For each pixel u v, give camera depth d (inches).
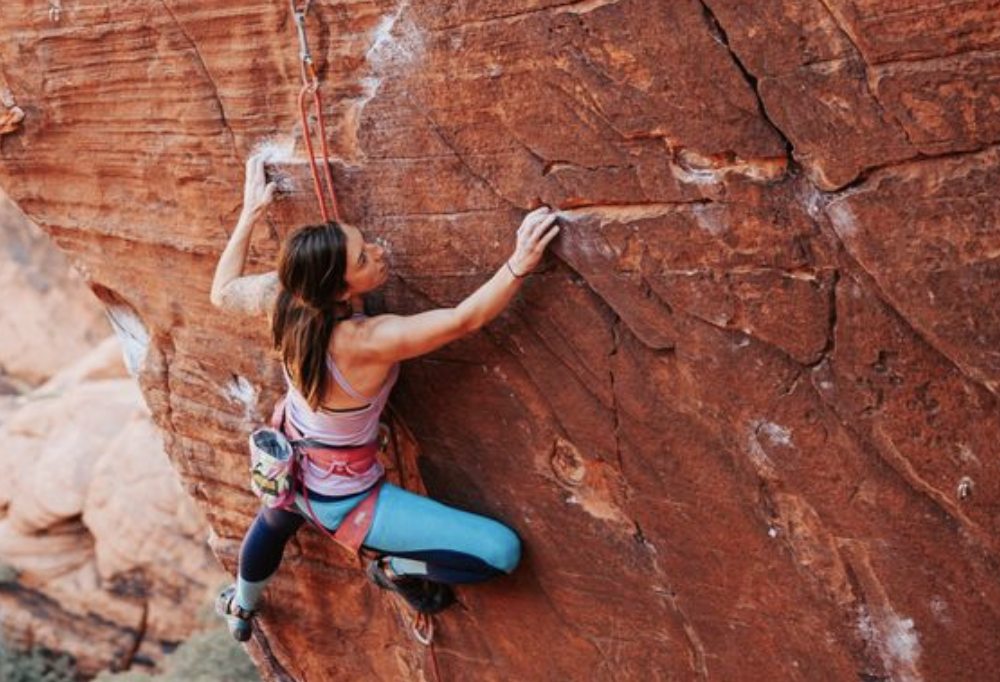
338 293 138.7
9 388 569.6
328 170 150.0
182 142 163.8
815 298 127.0
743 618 148.0
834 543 137.0
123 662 414.3
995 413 122.0
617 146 131.6
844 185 120.9
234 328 175.3
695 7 121.6
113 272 183.6
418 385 159.0
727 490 141.6
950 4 110.0
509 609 168.1
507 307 146.3
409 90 141.4
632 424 144.9
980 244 116.3
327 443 149.1
